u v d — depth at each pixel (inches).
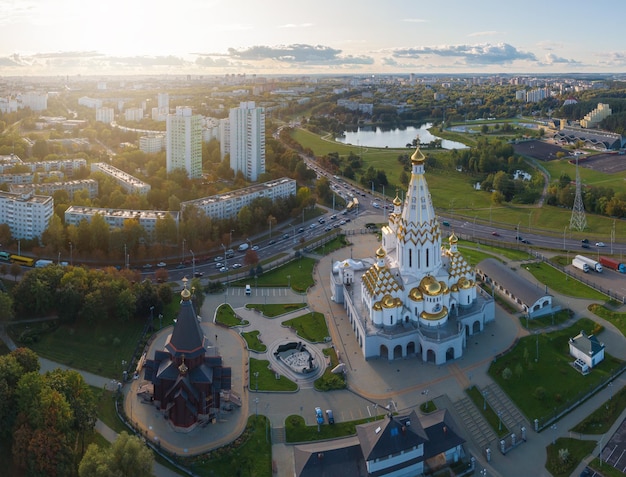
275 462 7657.5
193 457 7613.2
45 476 6909.5
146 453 6653.5
